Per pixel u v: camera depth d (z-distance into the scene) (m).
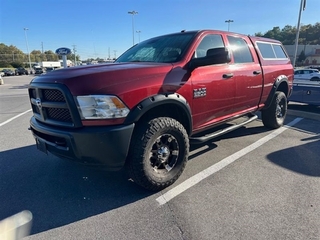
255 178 3.19
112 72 2.55
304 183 3.03
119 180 3.22
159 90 2.71
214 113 3.57
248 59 4.27
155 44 3.76
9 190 3.02
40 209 2.62
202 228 2.26
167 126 2.77
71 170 3.54
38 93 2.73
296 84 7.67
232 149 4.24
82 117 2.37
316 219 2.34
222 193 2.84
